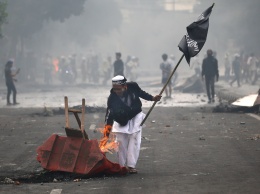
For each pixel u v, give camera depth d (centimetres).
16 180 2012
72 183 1906
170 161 2328
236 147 2667
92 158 1972
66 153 2000
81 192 1778
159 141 2908
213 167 2169
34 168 2234
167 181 1916
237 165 2202
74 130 1984
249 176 1975
